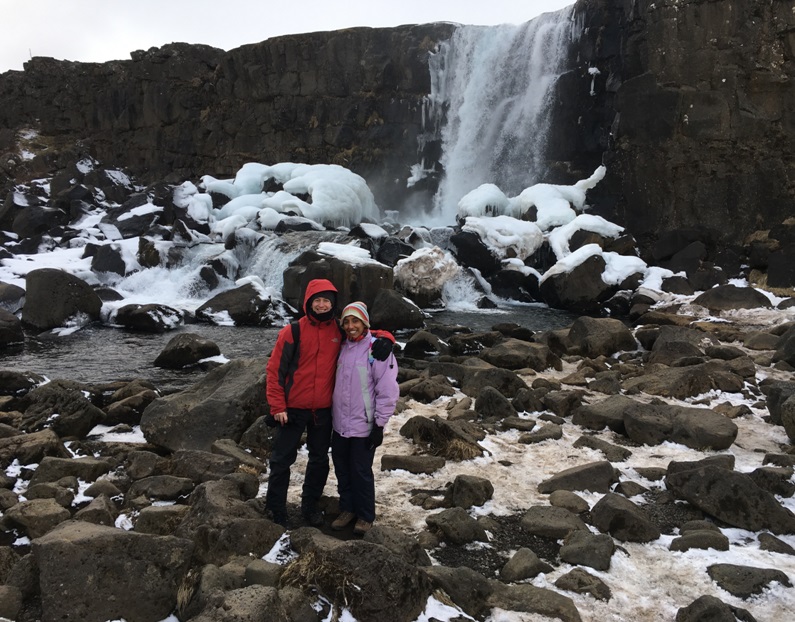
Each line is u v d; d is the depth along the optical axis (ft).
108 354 39.19
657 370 30.89
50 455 19.92
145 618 12.12
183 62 113.29
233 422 20.86
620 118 67.51
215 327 48.14
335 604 12.15
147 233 67.87
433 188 92.38
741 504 16.05
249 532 14.14
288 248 62.03
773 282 55.42
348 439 15.43
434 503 17.06
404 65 93.04
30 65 131.54
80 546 12.17
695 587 13.46
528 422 23.35
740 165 61.62
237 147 107.65
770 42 60.13
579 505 16.75
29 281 47.39
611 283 56.75
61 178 95.20
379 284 50.65
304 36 99.45
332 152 98.99
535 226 65.46
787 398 22.66
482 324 50.39
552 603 12.52
